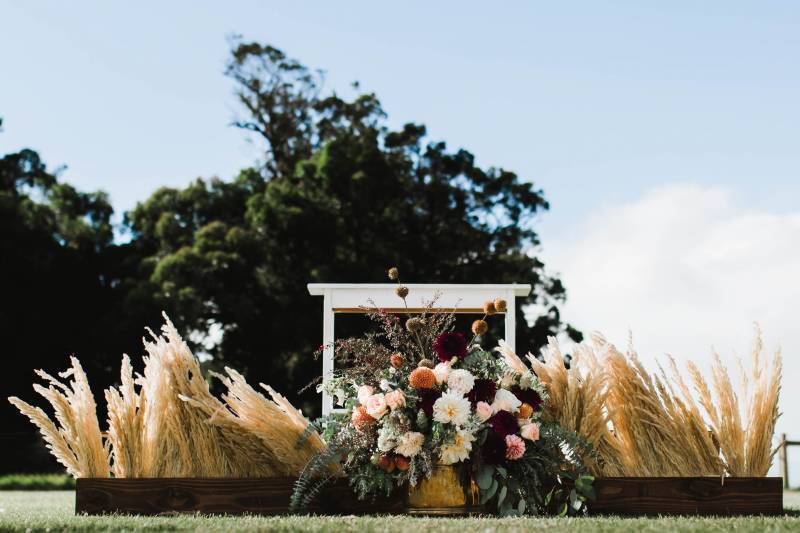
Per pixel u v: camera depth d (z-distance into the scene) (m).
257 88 31.73
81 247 27.02
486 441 4.83
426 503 4.87
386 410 4.84
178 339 5.34
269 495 5.09
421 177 29.67
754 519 4.24
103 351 25.48
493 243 29.31
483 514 4.86
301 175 28.14
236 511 5.07
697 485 5.10
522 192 29.52
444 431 4.73
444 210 28.92
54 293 26.42
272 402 5.29
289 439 5.16
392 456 4.86
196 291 25.28
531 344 27.62
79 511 5.05
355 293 7.44
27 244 25.75
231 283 26.11
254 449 5.19
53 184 29.48
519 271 27.94
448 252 27.73
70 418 5.20
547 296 28.81
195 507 5.07
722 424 5.23
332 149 27.89
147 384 5.28
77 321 26.36
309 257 26.50
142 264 26.58
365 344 5.17
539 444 5.02
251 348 26.52
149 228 28.42
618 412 5.31
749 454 5.20
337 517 4.51
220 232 26.44
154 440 5.19
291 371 25.30
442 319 5.37
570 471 5.10
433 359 5.20
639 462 5.20
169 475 5.16
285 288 25.94
